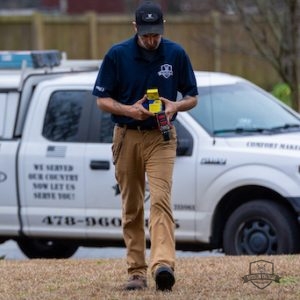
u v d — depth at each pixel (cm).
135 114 2094
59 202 3234
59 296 2216
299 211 2941
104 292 2227
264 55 4391
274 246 2997
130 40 2150
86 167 3191
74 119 3250
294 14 4191
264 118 3231
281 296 2134
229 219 3056
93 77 3300
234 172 3020
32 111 3312
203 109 3166
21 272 2612
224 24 6462
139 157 2156
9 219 3297
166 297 2094
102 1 11838
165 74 2134
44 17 6931
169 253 2091
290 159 2972
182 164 3077
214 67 7025
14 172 3278
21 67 3466
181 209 3086
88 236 3222
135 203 2198
